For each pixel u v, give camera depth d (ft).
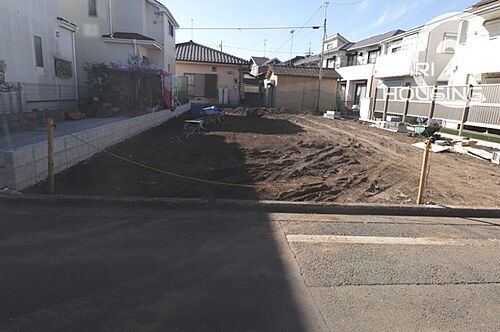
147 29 61.46
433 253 11.03
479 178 22.16
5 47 30.50
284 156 26.35
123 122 29.45
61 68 39.96
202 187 16.90
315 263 9.96
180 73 90.33
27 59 33.73
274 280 8.91
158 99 48.93
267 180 19.13
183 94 71.97
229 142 31.91
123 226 11.96
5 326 6.70
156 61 62.44
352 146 33.01
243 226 12.55
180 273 9.02
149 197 14.52
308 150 29.63
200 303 7.74
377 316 7.63
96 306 7.46
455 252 11.19
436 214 15.01
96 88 44.52
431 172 23.27
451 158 29.12
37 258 9.45
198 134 36.42
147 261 9.57
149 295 7.96
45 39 36.86
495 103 35.53
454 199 17.16
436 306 8.11
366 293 8.52
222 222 12.84
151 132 36.29
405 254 10.86
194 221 12.77
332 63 111.24
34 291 7.89
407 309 7.94
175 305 7.62
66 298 7.69
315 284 8.82
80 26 51.70
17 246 10.12
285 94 85.61
